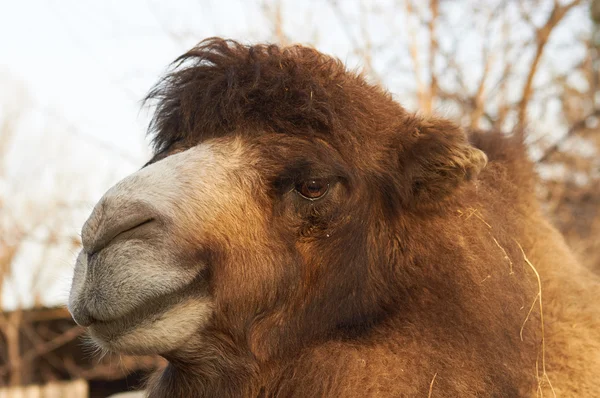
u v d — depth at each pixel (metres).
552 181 12.63
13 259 17.97
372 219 4.93
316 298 4.76
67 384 16.31
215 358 4.61
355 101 4.98
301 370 4.73
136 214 4.22
